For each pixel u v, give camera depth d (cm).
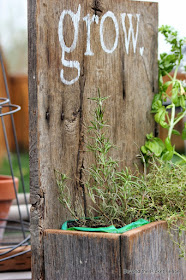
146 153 169
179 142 214
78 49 147
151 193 149
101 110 143
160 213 146
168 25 191
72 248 129
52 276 132
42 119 135
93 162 151
